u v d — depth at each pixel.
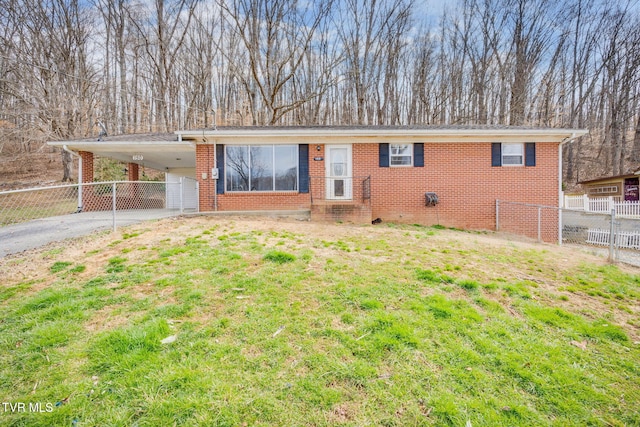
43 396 1.88
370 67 21.58
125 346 2.35
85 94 19.88
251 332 2.60
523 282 4.08
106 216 8.62
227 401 1.85
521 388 2.08
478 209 9.84
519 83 21.95
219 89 24.06
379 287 3.59
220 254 4.71
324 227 7.51
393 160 9.91
